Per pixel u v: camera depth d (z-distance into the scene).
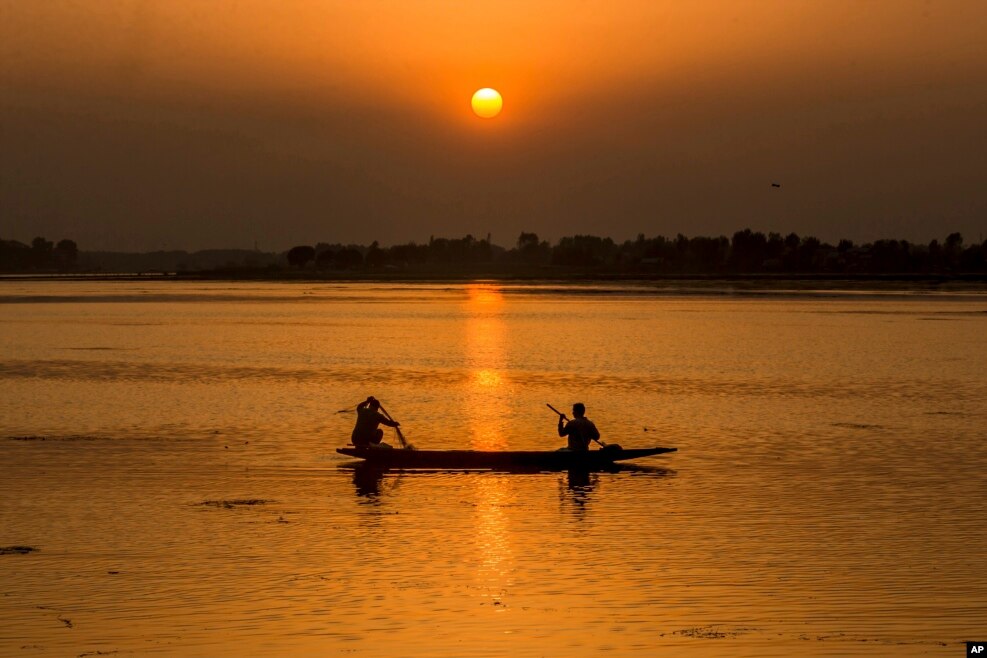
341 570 68.62
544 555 72.06
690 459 106.81
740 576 67.44
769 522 80.81
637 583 66.12
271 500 88.31
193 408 142.00
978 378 182.62
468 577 67.31
